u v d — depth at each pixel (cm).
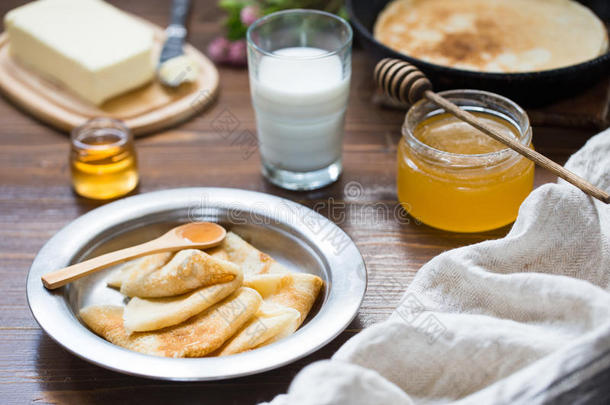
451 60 85
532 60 85
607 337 55
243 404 61
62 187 79
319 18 76
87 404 61
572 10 92
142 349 62
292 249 70
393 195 77
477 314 63
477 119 70
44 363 64
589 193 65
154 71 91
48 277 65
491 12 94
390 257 71
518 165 70
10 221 75
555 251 65
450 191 70
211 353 62
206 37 97
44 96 87
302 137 75
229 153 82
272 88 73
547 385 54
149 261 67
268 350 60
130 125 83
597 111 84
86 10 92
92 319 64
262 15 93
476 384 59
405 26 91
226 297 64
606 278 64
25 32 89
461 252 64
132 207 71
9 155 82
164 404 61
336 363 55
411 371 59
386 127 85
